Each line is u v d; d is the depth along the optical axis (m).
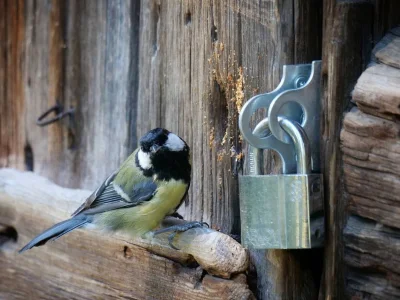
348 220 3.54
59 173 5.81
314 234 3.54
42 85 5.93
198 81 4.44
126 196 4.81
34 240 4.75
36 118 6.01
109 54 5.34
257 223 3.64
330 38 3.58
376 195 3.39
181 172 4.70
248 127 3.59
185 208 4.88
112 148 5.35
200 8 4.38
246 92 4.07
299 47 3.80
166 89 4.73
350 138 3.46
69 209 5.22
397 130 3.30
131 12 5.11
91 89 5.52
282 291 3.83
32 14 5.98
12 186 5.79
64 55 5.72
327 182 3.58
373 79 3.38
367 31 3.58
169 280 4.31
